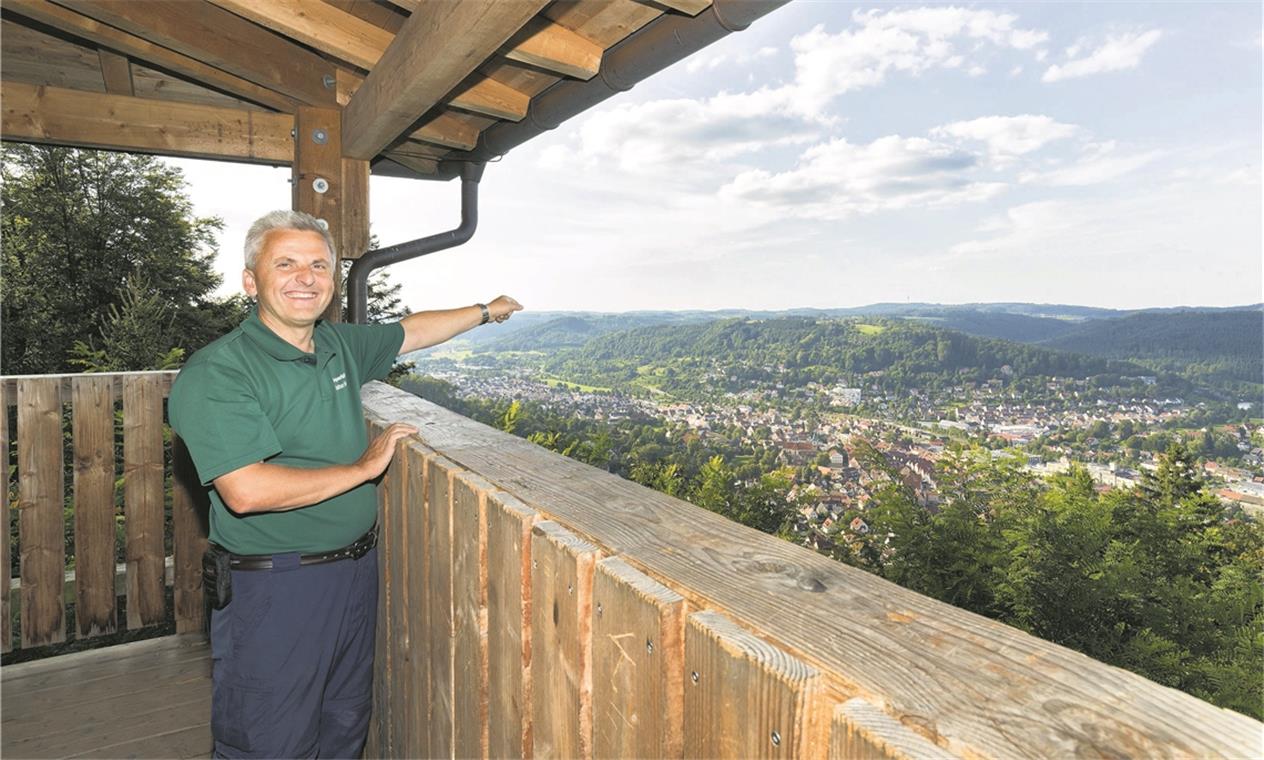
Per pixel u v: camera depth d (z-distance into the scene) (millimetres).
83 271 17891
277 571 1324
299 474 1271
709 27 2002
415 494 1463
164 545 2654
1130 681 488
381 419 1780
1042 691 481
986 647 553
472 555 1156
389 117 2453
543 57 2309
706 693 622
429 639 1413
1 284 16016
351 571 1419
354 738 1535
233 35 2568
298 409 1347
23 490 2430
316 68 2951
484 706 1154
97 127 2900
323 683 1403
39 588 2475
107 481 2566
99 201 18750
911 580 4203
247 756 1358
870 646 561
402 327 1861
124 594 2645
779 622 615
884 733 443
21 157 17734
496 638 1092
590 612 826
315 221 1401
